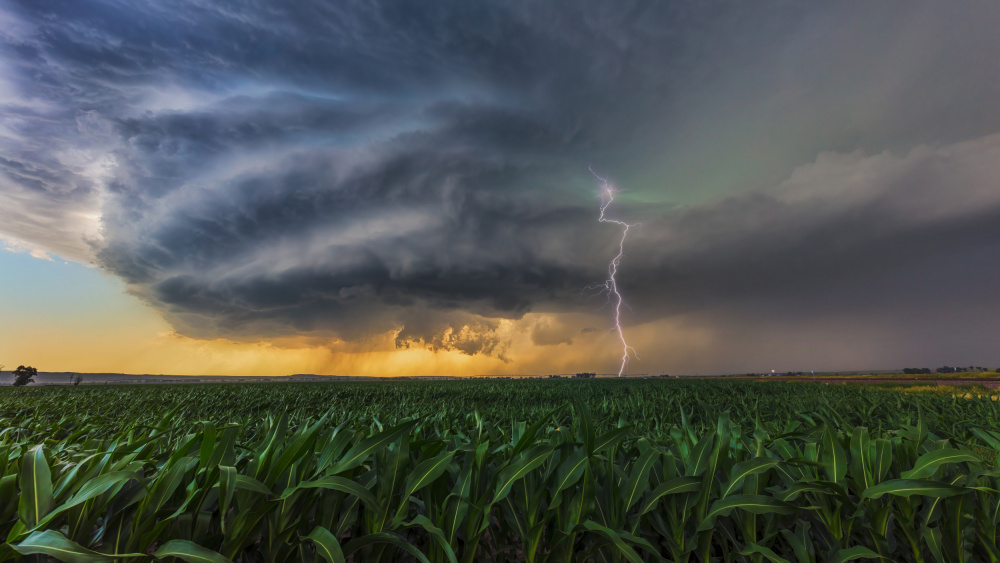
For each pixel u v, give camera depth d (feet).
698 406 35.58
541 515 7.66
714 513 7.05
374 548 6.80
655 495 7.19
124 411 46.65
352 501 7.08
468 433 13.08
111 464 7.45
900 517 7.71
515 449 7.79
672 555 7.39
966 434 11.33
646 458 7.71
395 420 15.69
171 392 76.95
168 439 11.10
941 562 7.14
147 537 5.75
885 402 32.63
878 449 7.99
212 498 6.58
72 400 52.60
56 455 9.29
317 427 6.76
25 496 5.94
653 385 91.91
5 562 5.63
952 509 7.59
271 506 6.31
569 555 7.16
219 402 58.65
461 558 7.07
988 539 7.43
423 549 7.48
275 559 6.46
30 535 5.41
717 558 7.61
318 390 84.12
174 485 6.28
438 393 76.59
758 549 6.97
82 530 5.91
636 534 7.32
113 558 5.17
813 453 8.55
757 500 6.98
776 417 24.20
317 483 6.23
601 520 7.45
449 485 8.00
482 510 7.16
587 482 7.19
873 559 7.78
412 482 6.95
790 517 7.88
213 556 5.41
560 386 94.53
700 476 7.42
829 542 7.73
